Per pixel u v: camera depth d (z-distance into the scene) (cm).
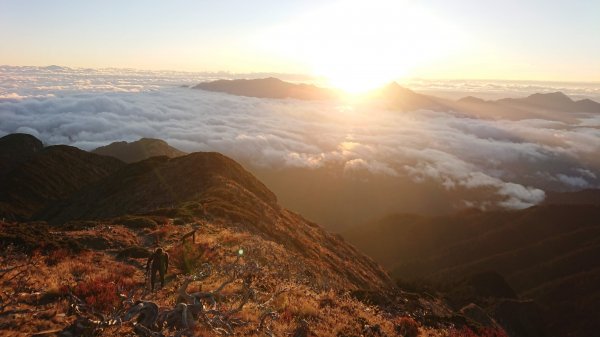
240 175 6612
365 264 5328
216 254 1791
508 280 15025
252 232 3234
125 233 2183
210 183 5441
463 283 9575
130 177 7125
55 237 1800
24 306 964
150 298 1124
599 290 12300
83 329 802
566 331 11062
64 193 13525
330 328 1169
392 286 5044
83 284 1137
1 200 11781
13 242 1552
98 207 6266
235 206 3916
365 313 1452
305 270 2253
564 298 12525
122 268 1448
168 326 862
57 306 977
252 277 1507
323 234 5578
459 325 1827
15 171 13688
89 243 1897
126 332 809
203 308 922
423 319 1769
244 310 1106
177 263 1596
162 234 2259
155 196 5719
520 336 5741
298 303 1305
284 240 3497
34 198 12650
